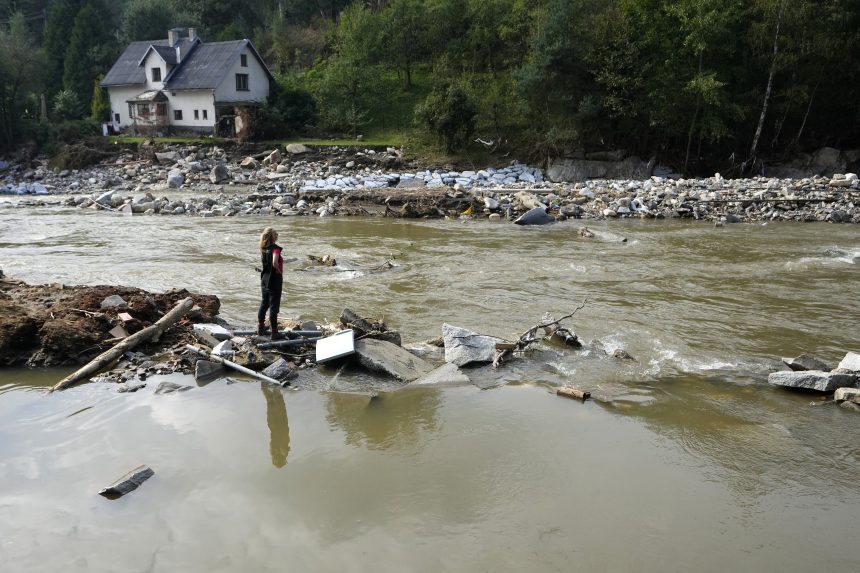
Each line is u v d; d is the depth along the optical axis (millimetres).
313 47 64375
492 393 7789
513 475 5840
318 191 28156
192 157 41312
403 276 14586
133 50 55188
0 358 8516
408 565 4566
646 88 38750
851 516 5316
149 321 9758
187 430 6684
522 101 41812
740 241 19672
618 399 7676
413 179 34750
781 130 42344
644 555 4723
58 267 15188
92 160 41812
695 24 36969
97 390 7688
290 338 9406
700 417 7207
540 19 44125
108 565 4555
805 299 12805
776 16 37375
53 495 5441
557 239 20078
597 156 40656
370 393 7738
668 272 15203
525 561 4625
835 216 23672
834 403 7652
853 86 39312
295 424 6867
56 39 61344
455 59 53312
